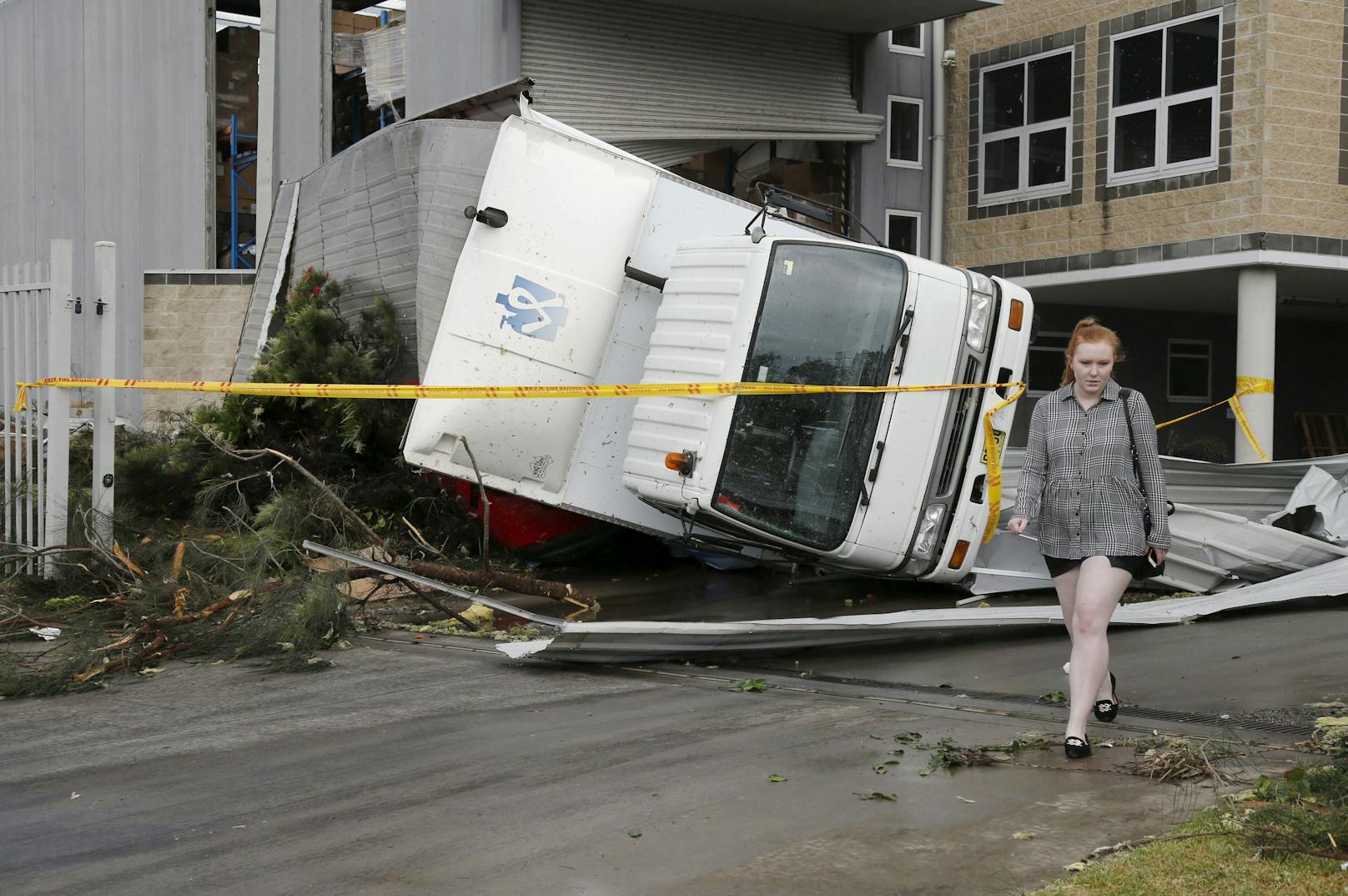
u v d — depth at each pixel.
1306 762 4.68
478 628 8.02
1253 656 6.91
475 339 9.23
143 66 18.16
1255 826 3.82
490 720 5.59
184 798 4.48
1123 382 19.97
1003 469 10.35
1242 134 15.02
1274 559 9.56
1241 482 11.33
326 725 5.52
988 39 17.94
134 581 7.89
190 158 17.66
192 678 6.52
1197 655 6.98
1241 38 14.98
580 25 15.51
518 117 9.30
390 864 3.81
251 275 16.86
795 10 16.30
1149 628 7.88
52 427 8.30
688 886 3.61
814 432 8.47
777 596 9.55
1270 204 14.85
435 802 4.41
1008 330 9.15
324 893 3.60
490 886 3.64
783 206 9.95
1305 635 7.50
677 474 8.45
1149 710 5.70
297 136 16.66
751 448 8.34
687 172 16.95
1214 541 9.52
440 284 10.41
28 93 20.16
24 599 7.92
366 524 9.23
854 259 8.60
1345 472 10.87
